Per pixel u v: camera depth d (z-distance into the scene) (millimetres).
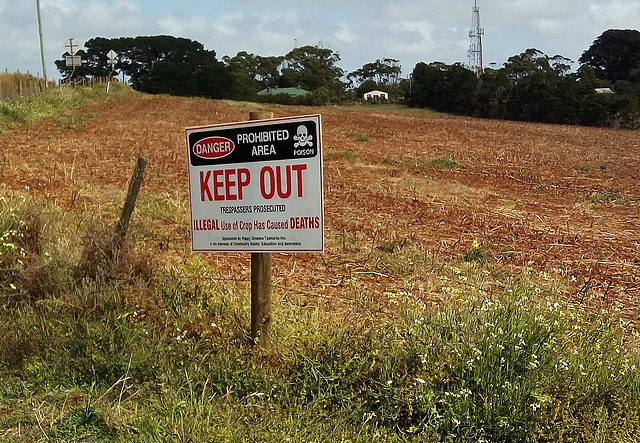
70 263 5828
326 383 4105
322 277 6770
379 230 9211
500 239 9305
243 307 5160
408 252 7840
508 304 4672
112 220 8195
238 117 30078
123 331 4594
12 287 5199
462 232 9609
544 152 23766
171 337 4707
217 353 4480
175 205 9305
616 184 16328
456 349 4133
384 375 4109
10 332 4715
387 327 4652
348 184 13602
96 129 21906
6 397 3945
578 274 7637
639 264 8266
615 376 4184
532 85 56375
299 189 4270
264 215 4410
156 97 42906
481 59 92688
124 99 37344
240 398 4055
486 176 16641
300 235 4316
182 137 20766
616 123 51281
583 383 4023
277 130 4285
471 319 4543
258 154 4375
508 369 4035
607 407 3994
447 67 77312
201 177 4609
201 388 4094
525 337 4250
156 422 3646
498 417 3756
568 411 3855
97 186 11031
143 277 5562
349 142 22672
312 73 97938
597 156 23469
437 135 28047
